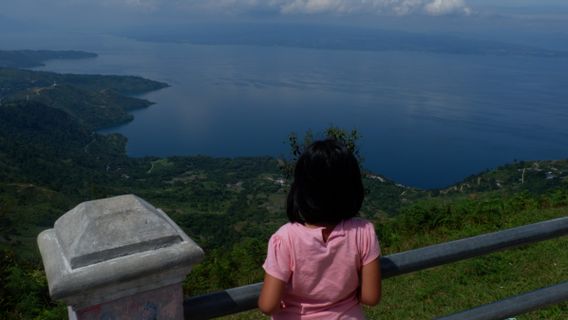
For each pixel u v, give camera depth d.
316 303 1.73
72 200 71.12
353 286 1.75
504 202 9.56
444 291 5.76
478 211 8.84
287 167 10.00
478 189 66.12
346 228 1.75
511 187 62.22
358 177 1.76
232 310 1.71
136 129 188.62
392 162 119.88
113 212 1.47
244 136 173.38
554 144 137.00
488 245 2.13
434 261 2.02
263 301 1.69
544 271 6.02
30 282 5.77
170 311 1.55
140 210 1.50
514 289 5.59
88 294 1.39
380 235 8.67
